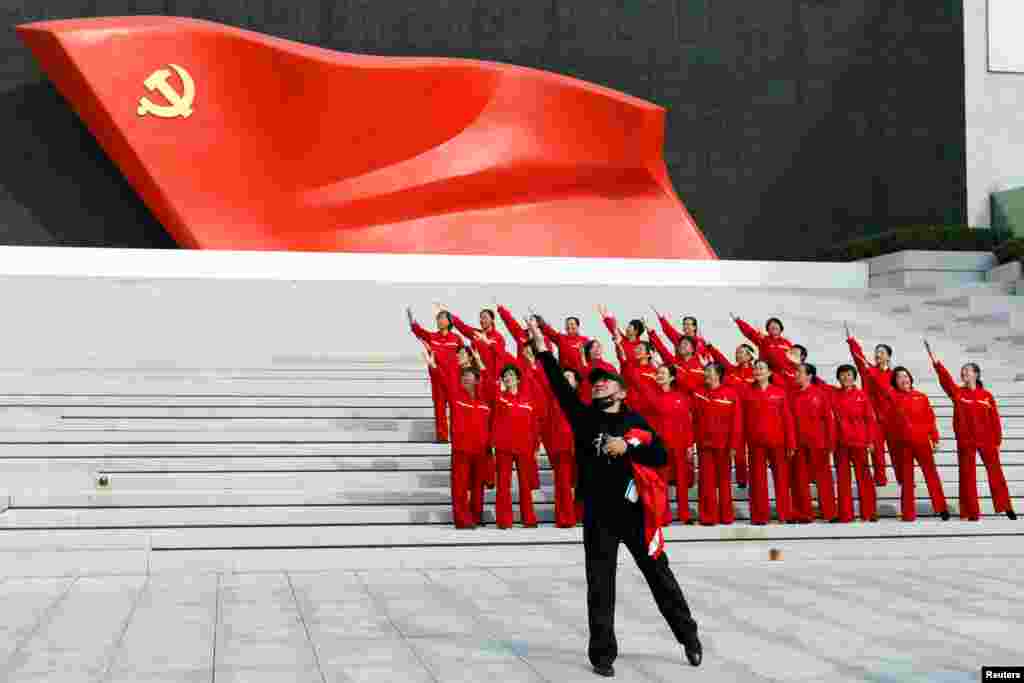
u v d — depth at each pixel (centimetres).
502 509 1030
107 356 1561
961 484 1121
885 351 1168
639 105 2452
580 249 2408
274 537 944
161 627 683
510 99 2420
